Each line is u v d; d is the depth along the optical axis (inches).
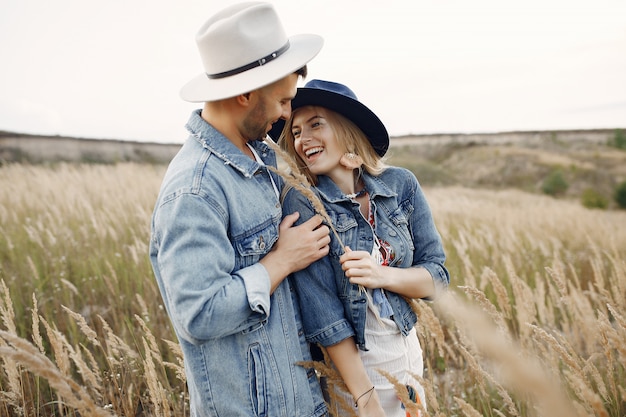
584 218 367.6
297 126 78.9
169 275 57.6
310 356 74.4
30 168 466.9
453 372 135.9
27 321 155.3
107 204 305.4
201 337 57.2
